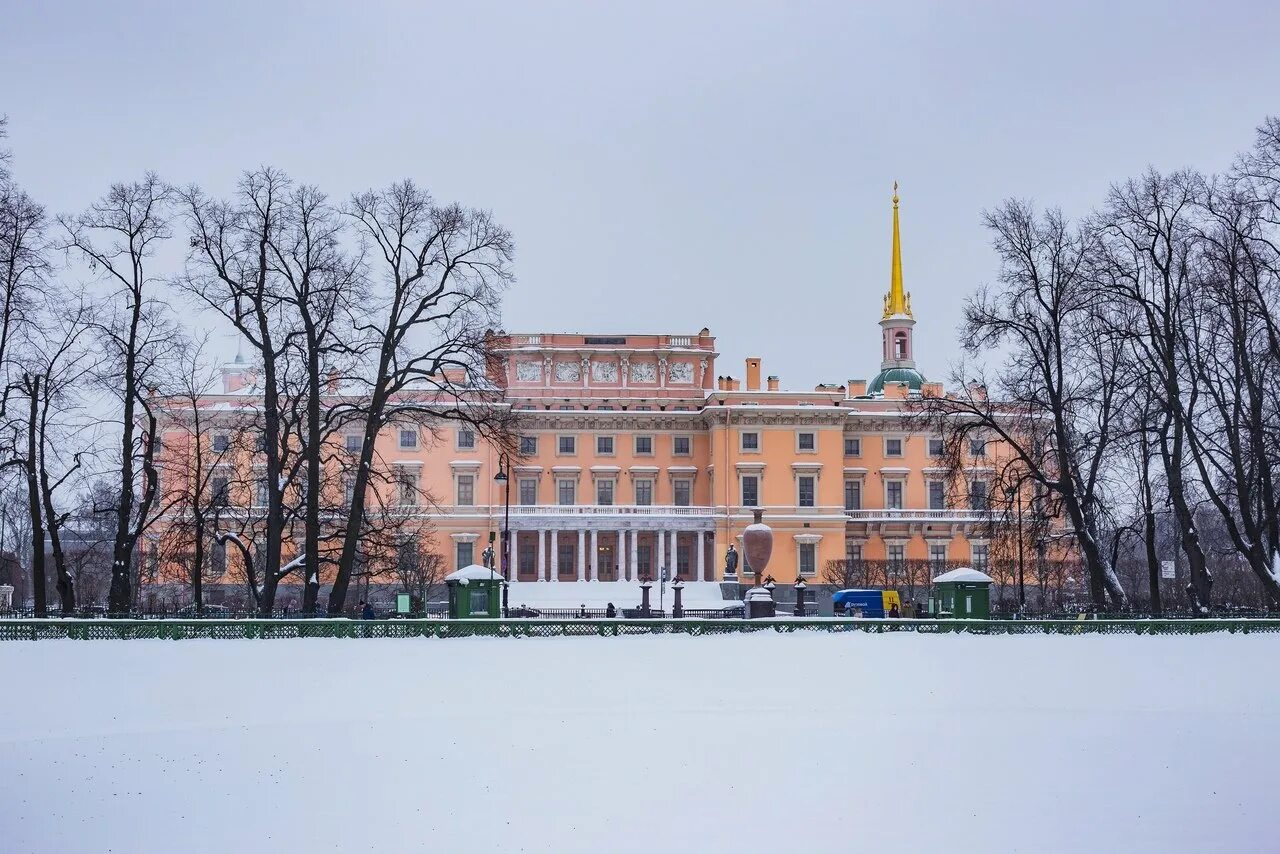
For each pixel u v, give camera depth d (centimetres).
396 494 12344
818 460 13038
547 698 3906
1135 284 6284
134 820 2767
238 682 4031
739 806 2898
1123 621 5362
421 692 3953
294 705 3781
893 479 13388
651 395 13462
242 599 10150
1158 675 4334
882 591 8969
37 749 3275
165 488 10338
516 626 5059
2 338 5506
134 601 8569
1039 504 8312
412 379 6247
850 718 3684
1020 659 4588
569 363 13462
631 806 2895
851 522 13112
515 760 3225
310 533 5850
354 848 2627
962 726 3600
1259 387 5988
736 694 3984
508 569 12644
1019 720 3681
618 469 13175
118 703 3766
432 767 3164
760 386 14112
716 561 12912
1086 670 4409
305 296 5984
